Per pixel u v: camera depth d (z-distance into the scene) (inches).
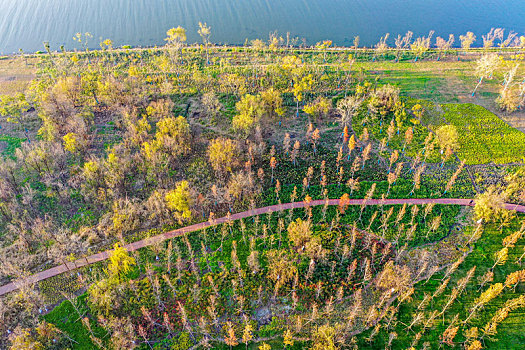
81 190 4340.6
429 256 3720.5
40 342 3024.1
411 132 4872.0
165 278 3336.6
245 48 7273.6
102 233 4023.1
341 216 4136.3
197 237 3964.1
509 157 4785.9
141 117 5575.8
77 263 3732.8
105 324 3088.1
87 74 5797.2
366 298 3415.4
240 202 4328.3
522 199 4153.5
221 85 6176.2
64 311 3336.6
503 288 3422.7
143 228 4092.0
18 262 3715.6
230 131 5334.6
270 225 4084.6
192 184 4530.0
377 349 3080.7
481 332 3147.1
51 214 4215.1
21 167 4655.5
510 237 3634.4
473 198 4303.6
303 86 5728.3
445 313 3287.4
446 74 6368.1
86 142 4847.4
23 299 3304.6
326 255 3725.4
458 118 5428.2
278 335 3191.4
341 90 6038.4
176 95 5989.2
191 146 4987.7
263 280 3570.4
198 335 3179.1
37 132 5260.8
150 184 4542.3
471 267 3617.1
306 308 3361.2
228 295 3464.6
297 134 5285.4
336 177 4608.8
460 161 4758.9
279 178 4613.7
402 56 6943.9
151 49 7185.0
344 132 4918.8
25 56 7003.0
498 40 7662.4
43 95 5059.1
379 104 5541.3
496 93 5866.1
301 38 7746.1
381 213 4146.2
